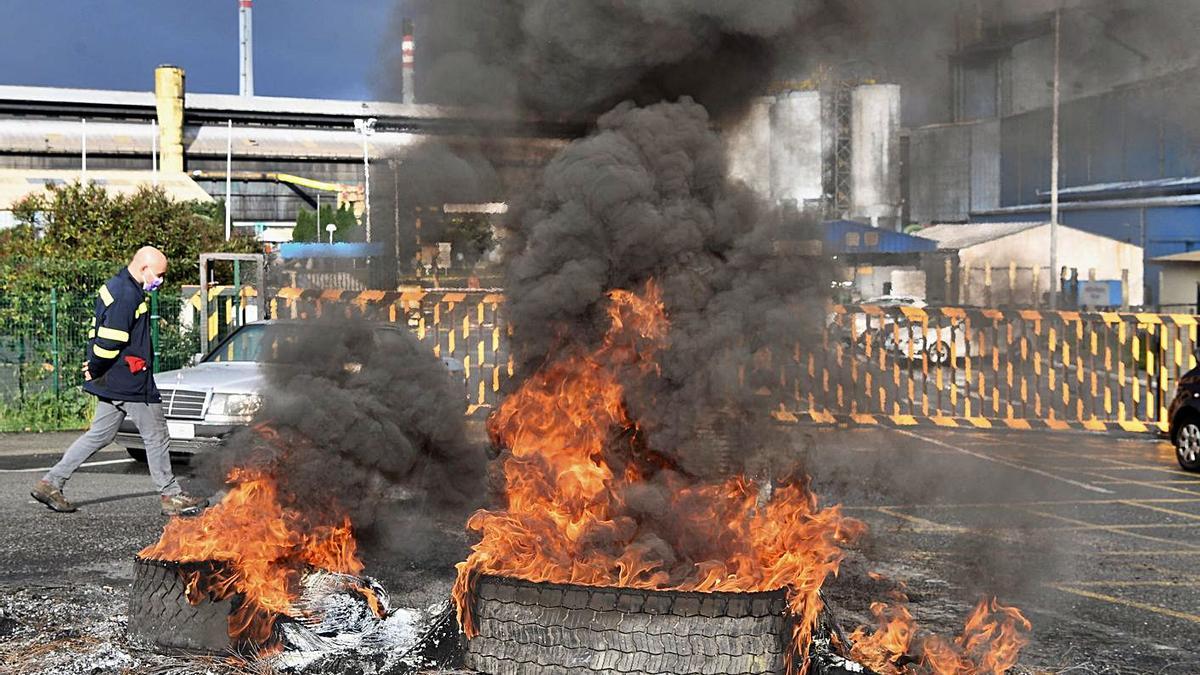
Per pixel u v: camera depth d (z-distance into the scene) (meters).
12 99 81.44
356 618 4.78
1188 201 18.52
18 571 6.19
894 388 13.52
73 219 23.22
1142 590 6.25
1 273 15.66
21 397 14.08
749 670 3.92
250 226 73.81
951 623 5.41
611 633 3.92
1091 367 13.88
